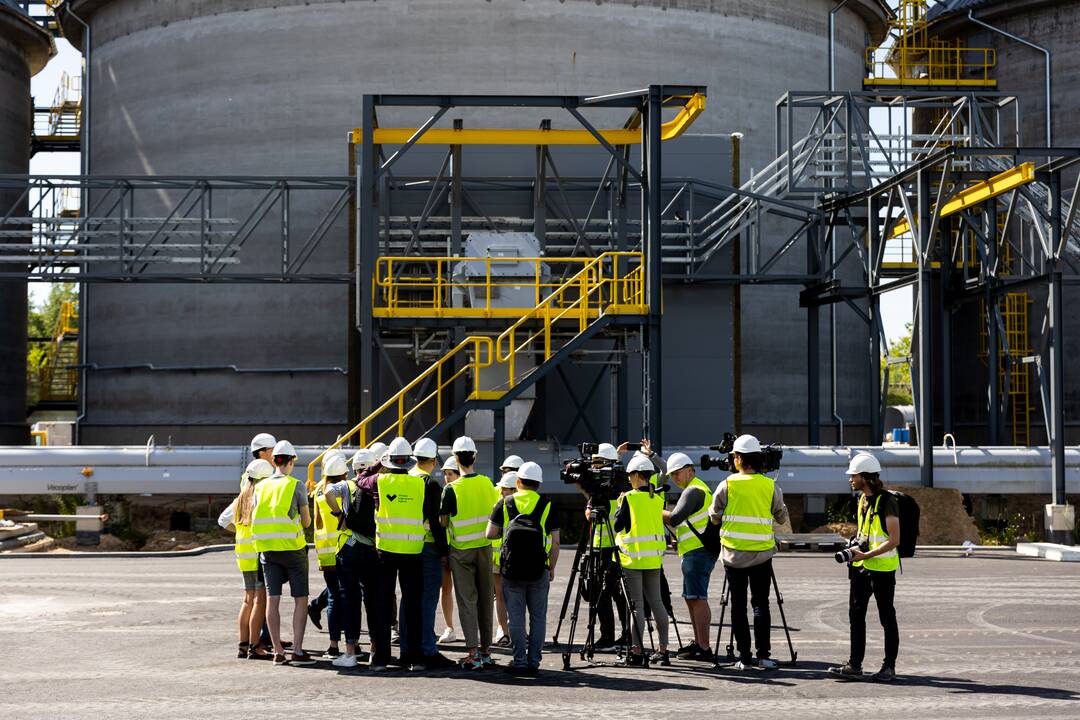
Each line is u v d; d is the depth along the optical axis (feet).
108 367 146.72
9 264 179.01
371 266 96.48
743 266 150.30
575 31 142.72
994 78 169.27
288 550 43.60
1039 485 108.78
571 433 118.21
